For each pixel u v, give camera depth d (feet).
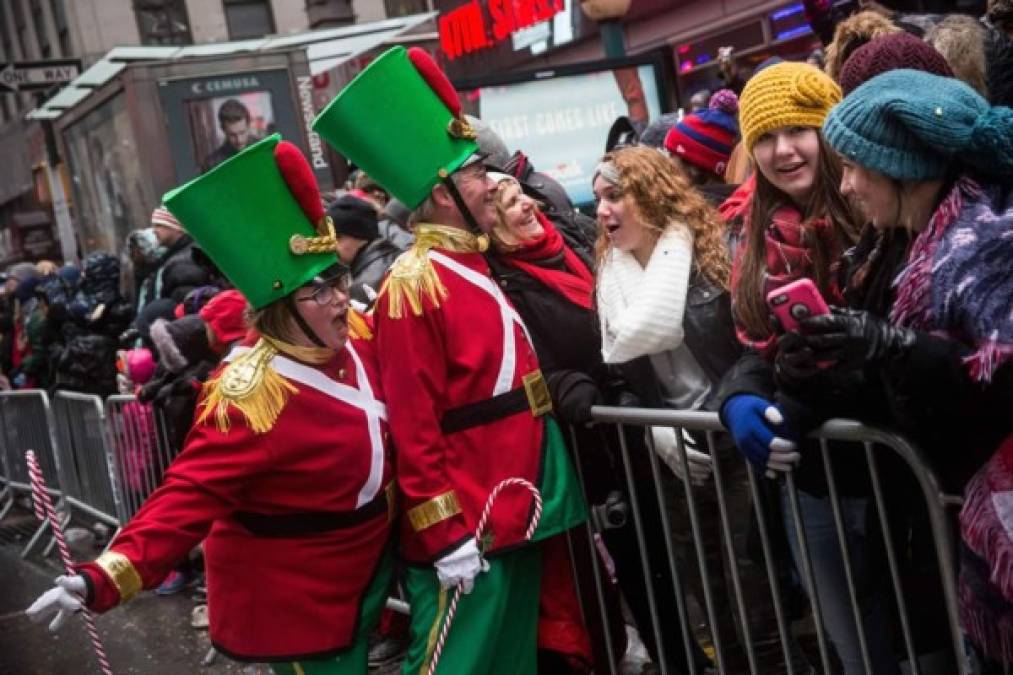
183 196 8.69
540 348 10.55
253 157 8.85
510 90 21.42
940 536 7.42
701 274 9.98
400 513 9.85
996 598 6.66
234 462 9.06
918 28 11.31
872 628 8.97
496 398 9.63
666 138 12.42
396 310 9.44
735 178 13.35
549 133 21.62
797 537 8.84
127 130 34.04
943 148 6.76
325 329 9.17
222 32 76.18
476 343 9.56
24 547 24.11
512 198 10.58
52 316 27.04
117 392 23.39
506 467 9.59
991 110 6.75
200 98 33.19
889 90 6.94
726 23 31.40
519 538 9.49
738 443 8.20
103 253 24.04
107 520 21.66
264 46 36.22
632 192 10.00
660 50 34.22
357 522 9.48
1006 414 6.70
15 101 81.35
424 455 9.36
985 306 6.44
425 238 9.69
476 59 40.60
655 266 9.91
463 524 9.44
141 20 76.02
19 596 20.66
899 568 8.42
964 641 7.42
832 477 8.20
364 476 9.41
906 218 7.20
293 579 9.37
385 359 9.48
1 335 31.68
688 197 10.10
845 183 7.54
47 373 27.40
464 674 9.42
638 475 10.74
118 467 20.79
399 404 9.41
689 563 10.87
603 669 10.81
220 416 9.09
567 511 9.80
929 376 6.75
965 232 6.61
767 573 9.53
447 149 9.55
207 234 8.83
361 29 37.93
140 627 17.62
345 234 14.49
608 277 10.27
